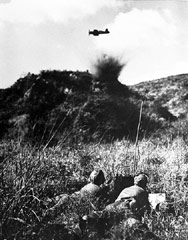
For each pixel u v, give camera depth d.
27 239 3.34
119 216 3.93
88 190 4.50
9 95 18.52
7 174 4.02
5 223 3.31
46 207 3.90
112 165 5.71
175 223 4.02
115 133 14.42
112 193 4.66
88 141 12.19
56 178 5.31
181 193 4.55
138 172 5.55
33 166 4.14
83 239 3.57
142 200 4.27
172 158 6.27
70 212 3.95
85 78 20.58
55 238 3.47
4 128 14.67
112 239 3.57
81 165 6.40
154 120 16.44
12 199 3.44
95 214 3.88
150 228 3.84
